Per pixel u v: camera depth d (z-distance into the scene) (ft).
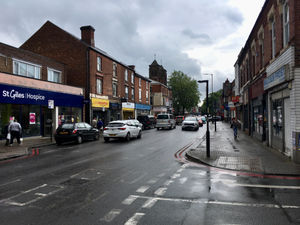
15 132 45.73
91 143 51.39
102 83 91.40
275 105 37.06
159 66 233.35
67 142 53.93
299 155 27.40
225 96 207.82
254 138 55.88
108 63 96.63
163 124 98.32
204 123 164.86
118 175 22.82
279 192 17.66
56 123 66.28
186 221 12.71
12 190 18.21
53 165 27.94
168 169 25.49
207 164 27.73
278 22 33.71
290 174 22.81
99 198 16.31
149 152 37.81
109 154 35.86
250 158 30.55
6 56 54.70
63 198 16.34
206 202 15.53
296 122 27.50
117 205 15.01
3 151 38.50
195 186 19.15
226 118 184.65
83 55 82.79
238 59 83.30
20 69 58.95
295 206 14.85
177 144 48.16
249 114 63.16
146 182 20.30
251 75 59.06
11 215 13.57
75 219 13.01
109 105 95.76
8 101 50.70
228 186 19.17
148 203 15.34
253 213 13.78
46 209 14.42
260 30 46.26
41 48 86.33
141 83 139.85
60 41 84.89
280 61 32.30
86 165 27.71
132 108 122.93
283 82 30.01
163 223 12.49
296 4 27.43
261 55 47.21
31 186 19.26
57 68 72.79
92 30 91.20
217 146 42.01
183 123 95.04
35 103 58.39
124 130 53.67
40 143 49.44
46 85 62.64
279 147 34.91
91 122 82.48
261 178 21.77
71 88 72.95
